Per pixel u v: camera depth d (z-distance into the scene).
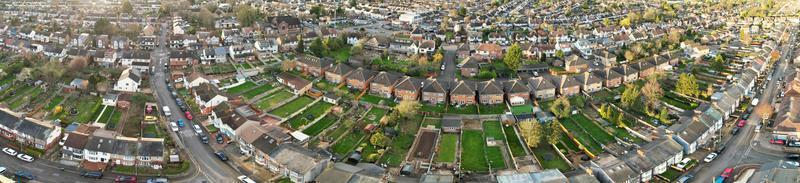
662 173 185.12
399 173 184.88
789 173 167.62
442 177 174.00
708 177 181.62
